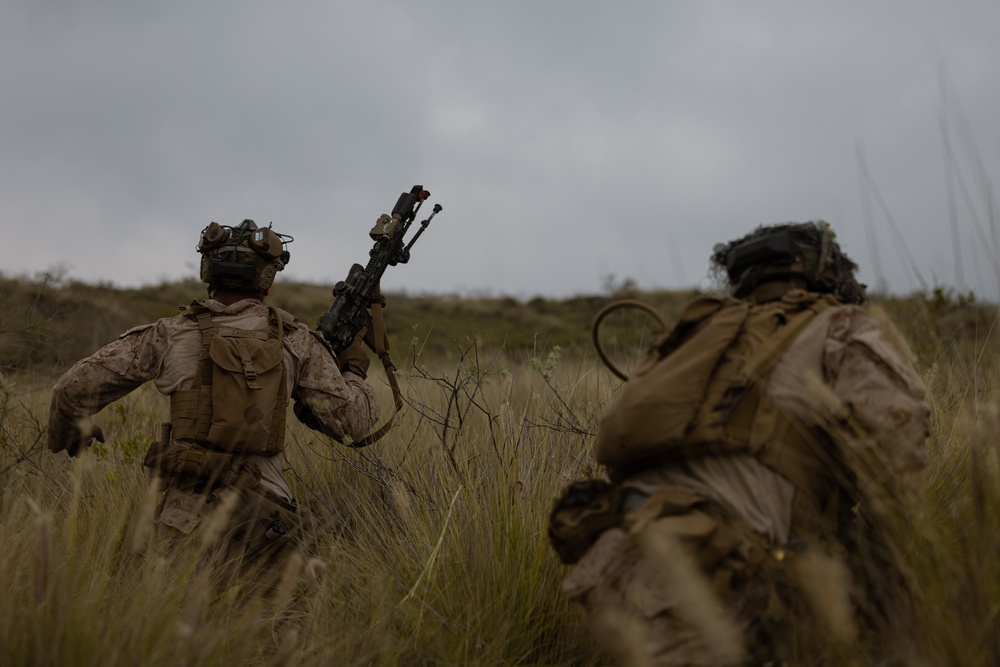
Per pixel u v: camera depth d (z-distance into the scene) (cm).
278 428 348
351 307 391
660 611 205
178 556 310
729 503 216
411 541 338
